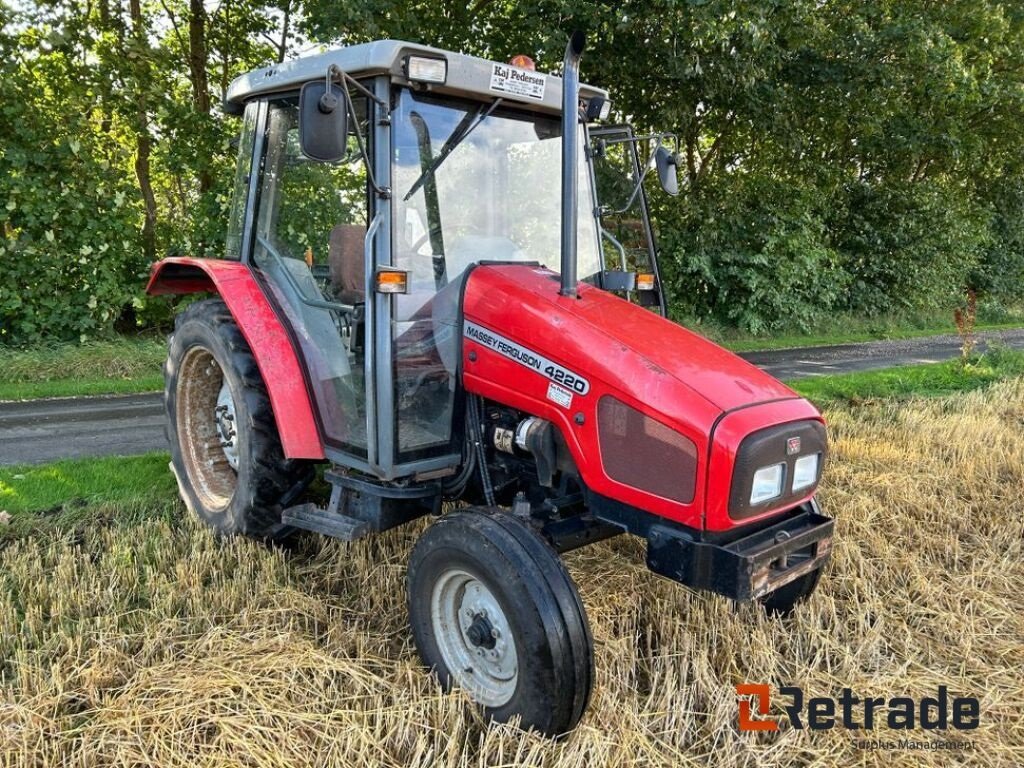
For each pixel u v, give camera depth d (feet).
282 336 11.81
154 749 8.07
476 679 9.37
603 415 9.13
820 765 8.63
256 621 10.55
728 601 11.23
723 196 43.78
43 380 26.50
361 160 10.29
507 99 10.62
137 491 15.16
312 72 10.49
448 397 10.54
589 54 32.94
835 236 54.29
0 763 7.89
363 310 10.33
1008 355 35.24
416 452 10.28
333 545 12.77
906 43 39.55
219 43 37.91
